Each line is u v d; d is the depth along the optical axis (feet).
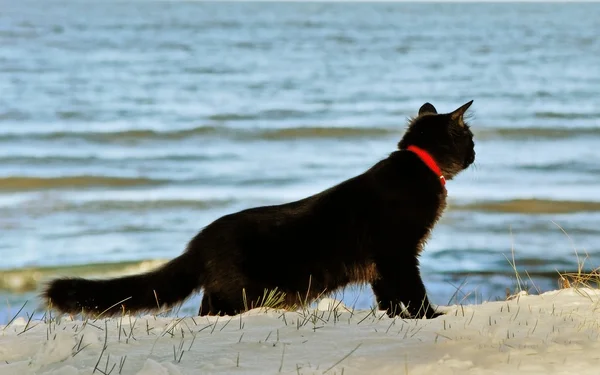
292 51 179.01
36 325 21.13
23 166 72.79
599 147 86.12
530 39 219.61
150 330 19.65
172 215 58.34
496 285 43.96
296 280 23.35
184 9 431.84
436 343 18.04
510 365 16.11
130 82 127.44
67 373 15.69
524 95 123.13
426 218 23.94
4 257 48.01
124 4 536.42
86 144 83.41
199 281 23.65
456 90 127.95
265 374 15.71
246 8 467.93
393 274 23.63
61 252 49.32
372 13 402.72
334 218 23.54
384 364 16.34
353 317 21.27
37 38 196.75
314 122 97.25
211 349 17.65
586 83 135.85
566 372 15.61
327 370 15.75
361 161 77.56
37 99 109.40
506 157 80.89
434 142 24.41
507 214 59.62
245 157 78.74
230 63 154.51
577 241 53.36
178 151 80.94
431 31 248.11
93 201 61.52
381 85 131.54
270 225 23.43
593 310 22.00
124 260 47.42
